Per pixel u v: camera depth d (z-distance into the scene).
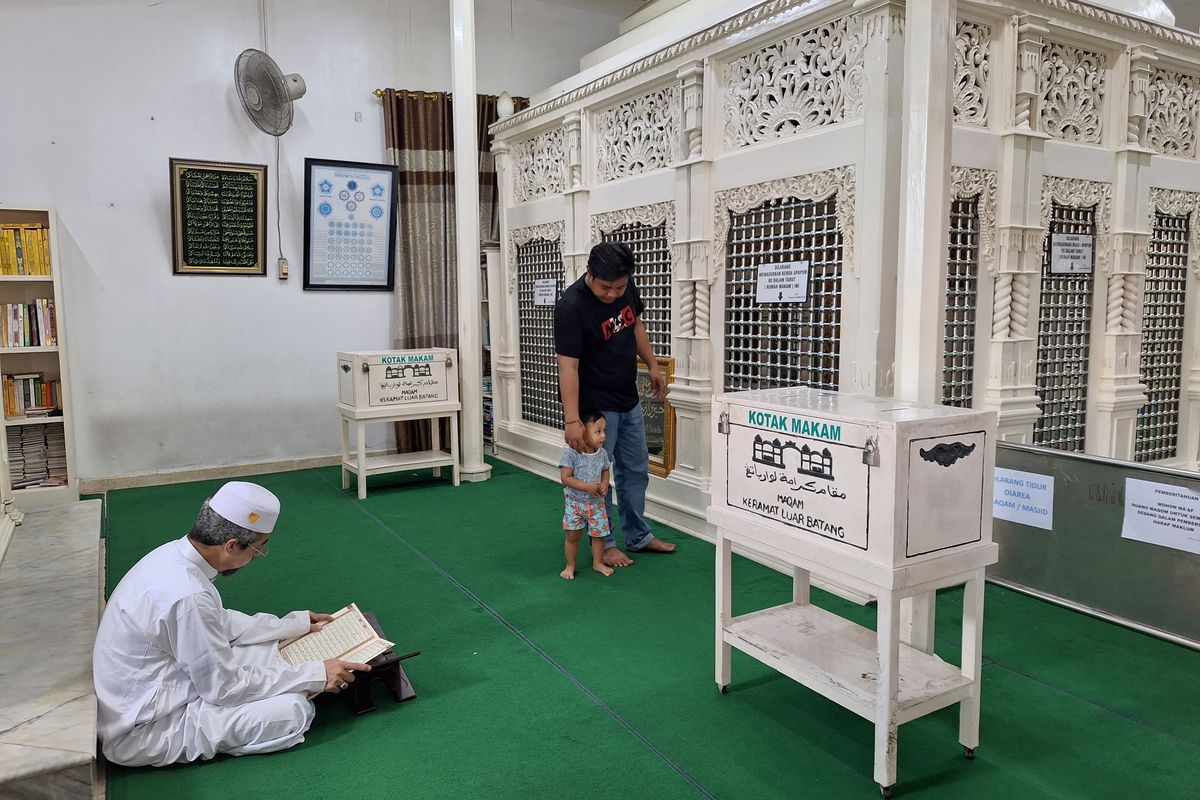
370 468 5.12
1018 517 3.22
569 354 3.54
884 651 1.96
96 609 2.96
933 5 2.59
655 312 4.62
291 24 5.72
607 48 5.45
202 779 2.13
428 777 2.13
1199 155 4.23
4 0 4.90
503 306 6.22
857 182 3.22
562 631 3.06
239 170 5.59
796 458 2.17
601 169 4.97
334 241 5.97
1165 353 4.34
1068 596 3.10
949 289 3.38
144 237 5.40
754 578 3.62
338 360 5.35
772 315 3.81
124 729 2.13
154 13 5.29
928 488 1.97
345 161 5.93
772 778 2.10
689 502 4.34
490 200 6.45
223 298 5.69
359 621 2.66
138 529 4.43
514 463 6.18
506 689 2.61
